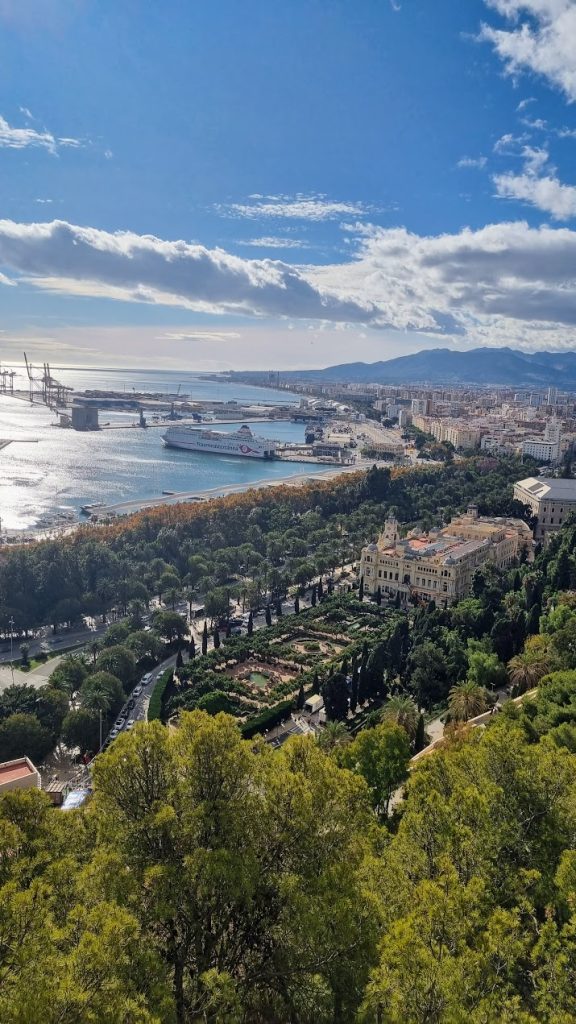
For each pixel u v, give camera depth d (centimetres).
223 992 6291
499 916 6575
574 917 6769
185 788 7662
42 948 5816
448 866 7475
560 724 13538
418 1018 5731
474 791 8800
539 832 8725
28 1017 5050
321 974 6894
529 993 6844
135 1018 5412
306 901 6931
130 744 7831
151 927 7081
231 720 8088
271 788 7894
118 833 7394
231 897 6800
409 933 6166
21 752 18962
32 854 7638
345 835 7962
